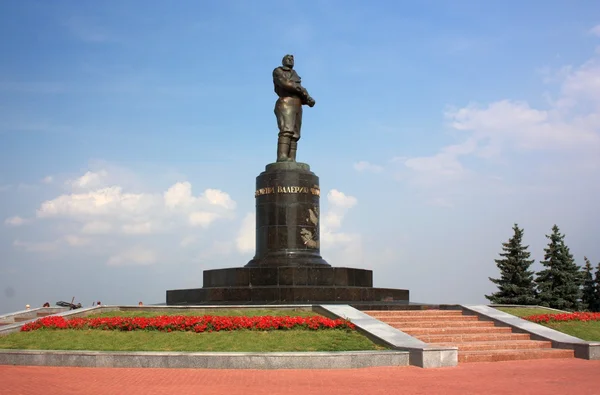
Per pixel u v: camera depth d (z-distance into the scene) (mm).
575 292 46281
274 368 18500
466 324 25625
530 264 46281
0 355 19984
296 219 32188
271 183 32531
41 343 21406
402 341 20125
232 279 30109
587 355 21828
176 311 25312
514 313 28656
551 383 16094
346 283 30906
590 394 14477
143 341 21047
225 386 15430
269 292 28406
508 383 16031
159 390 14852
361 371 18031
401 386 15453
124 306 26500
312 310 24469
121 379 16609
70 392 14609
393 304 27844
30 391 14742
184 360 18828
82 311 25391
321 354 18625
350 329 21688
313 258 32062
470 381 16328
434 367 18953
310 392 14578
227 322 21812
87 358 19312
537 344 23109
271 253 31953
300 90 33844
